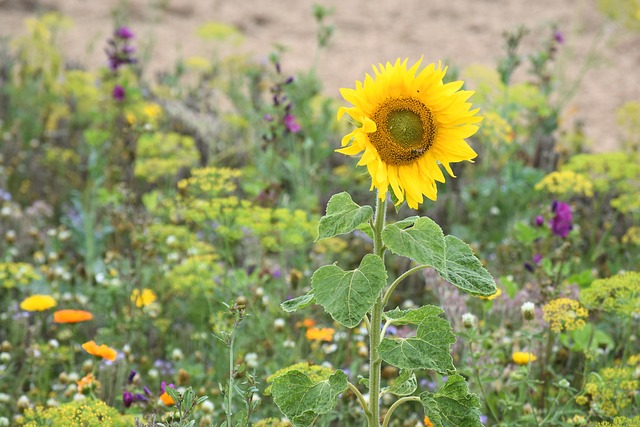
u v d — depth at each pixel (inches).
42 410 178.4
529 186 303.0
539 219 246.8
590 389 180.4
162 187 332.8
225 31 433.4
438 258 137.2
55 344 217.8
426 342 140.2
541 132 354.0
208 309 241.8
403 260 273.1
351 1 601.6
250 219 235.0
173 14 577.6
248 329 235.5
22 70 409.7
